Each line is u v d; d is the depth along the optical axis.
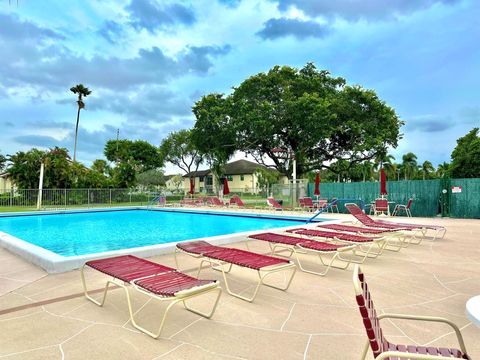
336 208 19.73
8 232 13.30
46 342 3.07
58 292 4.51
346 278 5.23
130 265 4.26
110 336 3.20
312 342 3.07
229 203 23.00
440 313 3.77
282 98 29.12
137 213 21.39
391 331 3.29
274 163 35.03
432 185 16.30
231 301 4.18
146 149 65.31
